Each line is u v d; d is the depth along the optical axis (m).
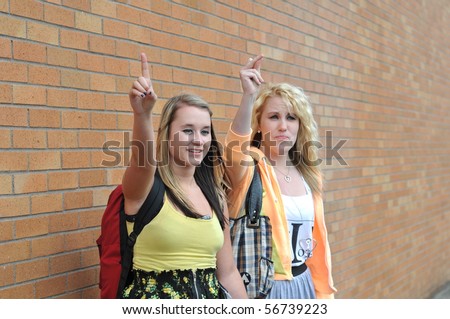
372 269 7.75
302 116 3.88
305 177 4.06
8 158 3.16
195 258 3.02
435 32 10.95
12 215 3.18
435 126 10.73
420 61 10.05
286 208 3.79
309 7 6.50
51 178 3.42
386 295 8.14
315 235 4.09
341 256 6.90
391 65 8.76
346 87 7.29
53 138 3.44
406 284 8.91
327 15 6.89
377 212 8.01
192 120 3.11
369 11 8.06
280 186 3.86
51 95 3.44
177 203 3.02
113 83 3.91
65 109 3.53
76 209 3.59
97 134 3.77
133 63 4.08
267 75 5.67
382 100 8.38
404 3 9.40
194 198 3.16
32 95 3.31
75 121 3.60
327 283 4.07
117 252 3.00
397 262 8.61
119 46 3.96
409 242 9.14
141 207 2.94
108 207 3.08
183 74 4.58
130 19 4.07
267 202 3.71
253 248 3.60
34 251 3.29
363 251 7.52
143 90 2.74
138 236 2.96
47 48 3.42
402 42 9.23
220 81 5.03
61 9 3.53
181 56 4.56
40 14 3.38
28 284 3.25
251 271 3.57
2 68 3.15
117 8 3.96
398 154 8.88
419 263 9.53
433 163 10.54
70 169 3.56
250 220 3.62
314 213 4.02
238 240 3.61
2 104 3.14
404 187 9.05
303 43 6.34
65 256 3.50
